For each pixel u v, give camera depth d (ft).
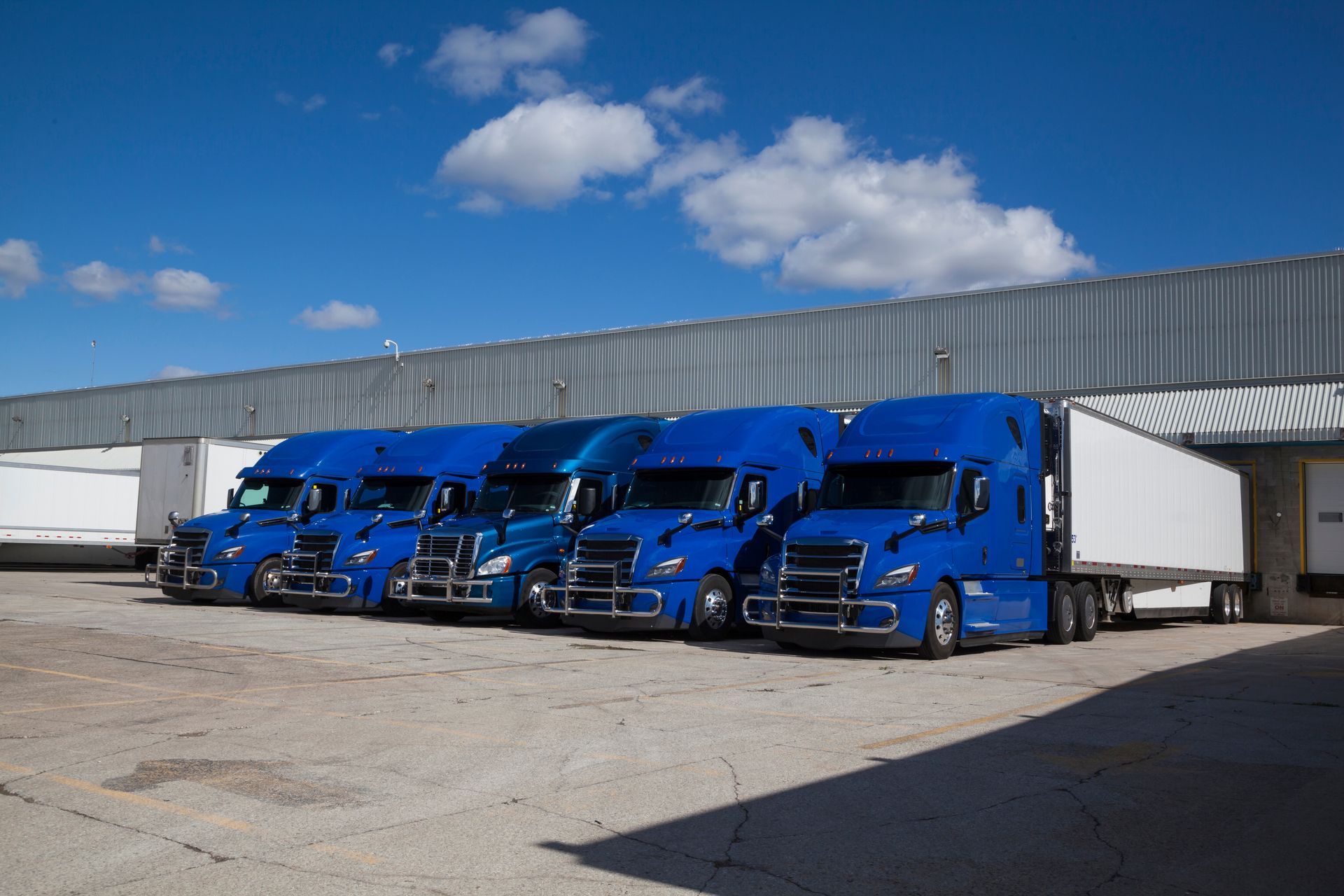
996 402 51.70
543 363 128.36
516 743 25.36
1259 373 90.99
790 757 24.11
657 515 54.13
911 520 45.85
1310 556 91.25
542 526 60.23
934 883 15.60
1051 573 54.95
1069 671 42.22
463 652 45.39
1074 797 20.71
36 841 17.34
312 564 64.59
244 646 45.14
